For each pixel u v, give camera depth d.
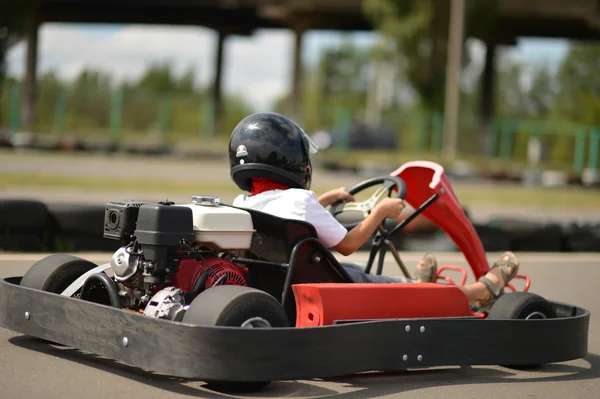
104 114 31.34
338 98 65.56
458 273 7.71
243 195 4.14
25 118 29.86
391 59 30.55
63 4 32.72
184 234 3.57
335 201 4.73
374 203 4.64
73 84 32.47
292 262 3.81
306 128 34.31
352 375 3.96
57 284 4.04
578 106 56.66
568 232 9.84
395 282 4.43
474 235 4.88
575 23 30.83
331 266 4.02
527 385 3.99
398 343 3.67
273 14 31.14
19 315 3.90
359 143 31.55
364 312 3.77
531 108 65.69
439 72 30.08
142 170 19.55
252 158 3.96
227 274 3.79
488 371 4.26
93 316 3.54
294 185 4.05
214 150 28.22
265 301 3.40
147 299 3.68
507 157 31.48
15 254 6.90
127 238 3.74
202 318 3.33
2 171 15.91
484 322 3.95
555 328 4.17
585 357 4.76
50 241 7.43
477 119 33.00
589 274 8.20
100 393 3.35
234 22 34.44
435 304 4.04
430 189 4.88
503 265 4.68
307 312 3.71
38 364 3.78
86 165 19.80
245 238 3.76
